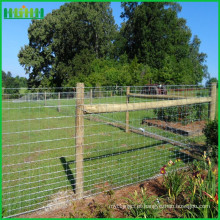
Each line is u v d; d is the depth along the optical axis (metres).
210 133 4.59
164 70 22.81
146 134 6.97
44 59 34.69
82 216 2.65
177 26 37.28
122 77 22.17
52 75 35.06
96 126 8.33
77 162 3.17
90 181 3.68
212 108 5.38
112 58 38.91
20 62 33.28
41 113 11.40
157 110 8.83
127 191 3.41
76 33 34.66
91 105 3.26
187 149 5.43
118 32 41.03
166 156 4.87
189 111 7.97
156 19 34.22
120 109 3.59
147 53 33.38
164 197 3.20
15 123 9.30
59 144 6.05
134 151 5.27
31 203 3.04
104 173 3.99
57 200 3.13
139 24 35.56
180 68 27.58
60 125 8.85
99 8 36.75
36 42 34.38
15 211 2.84
